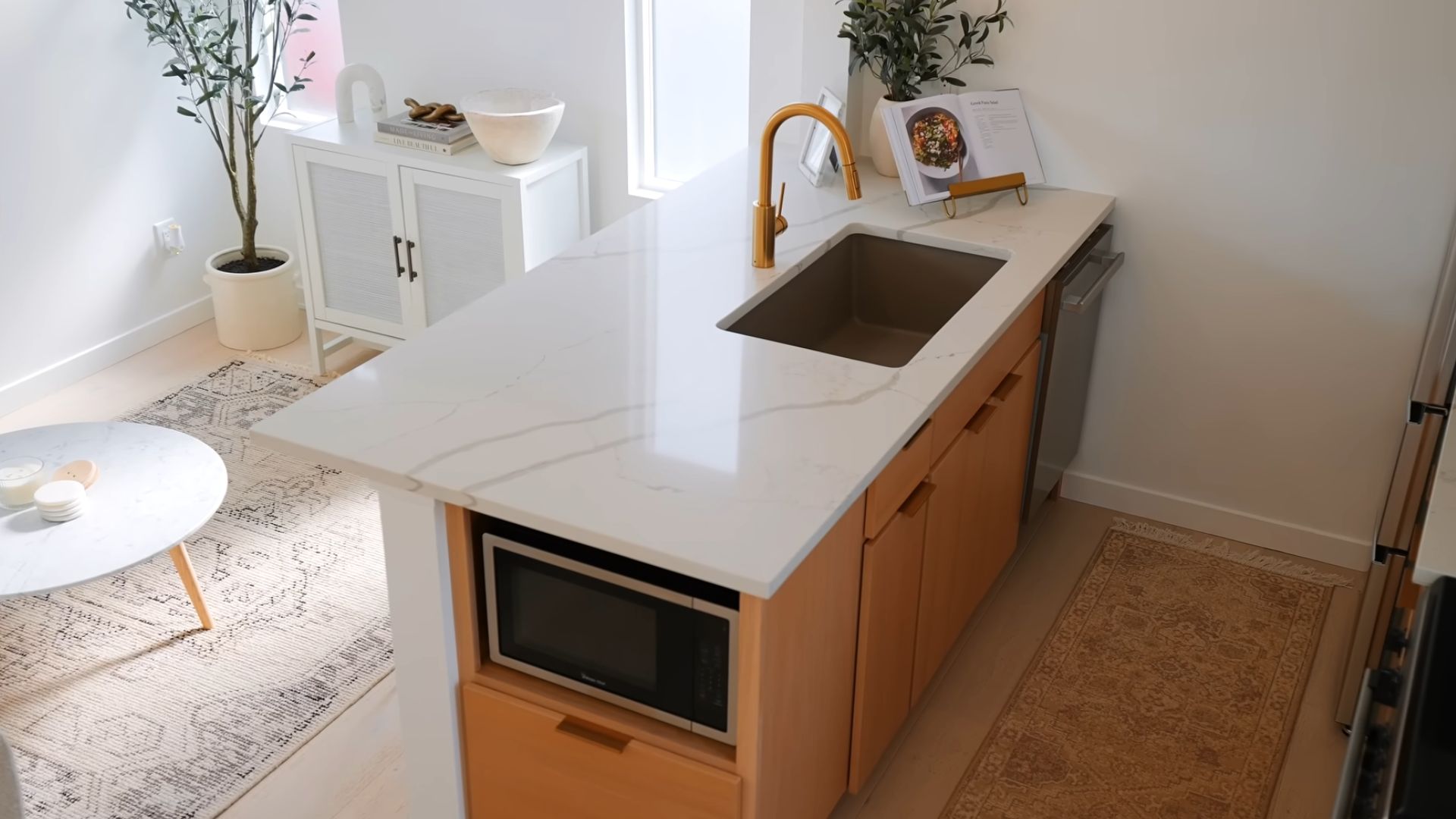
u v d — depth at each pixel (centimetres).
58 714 289
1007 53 329
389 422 211
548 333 245
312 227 421
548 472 197
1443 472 192
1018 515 322
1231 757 279
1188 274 333
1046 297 296
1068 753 280
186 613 322
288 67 463
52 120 405
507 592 209
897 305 313
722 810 203
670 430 211
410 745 229
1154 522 363
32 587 265
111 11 414
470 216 392
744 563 177
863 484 200
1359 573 342
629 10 388
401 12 424
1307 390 331
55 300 420
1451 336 244
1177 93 314
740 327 262
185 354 451
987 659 309
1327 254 315
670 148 414
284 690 298
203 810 265
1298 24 296
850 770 249
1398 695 154
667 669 201
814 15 333
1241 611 326
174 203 453
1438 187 297
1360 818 144
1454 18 282
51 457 309
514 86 418
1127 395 354
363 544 351
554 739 213
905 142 307
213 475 307
